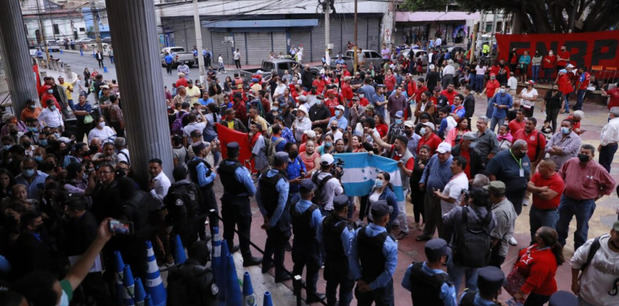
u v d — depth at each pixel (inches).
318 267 206.8
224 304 207.2
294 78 734.5
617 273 168.6
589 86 781.3
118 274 196.7
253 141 376.2
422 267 154.0
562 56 846.5
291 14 1583.4
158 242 231.3
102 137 395.2
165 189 243.6
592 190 245.1
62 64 1402.6
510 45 949.2
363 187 295.7
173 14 1696.6
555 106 559.8
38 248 179.9
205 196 259.0
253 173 393.4
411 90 664.4
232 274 199.2
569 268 253.0
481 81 911.7
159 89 265.0
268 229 226.8
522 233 296.8
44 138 376.2
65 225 194.5
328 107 503.5
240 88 693.3
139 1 243.8
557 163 327.9
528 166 264.2
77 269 116.8
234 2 1584.6
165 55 1419.8
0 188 258.2
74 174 278.2
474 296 143.3
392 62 1208.2
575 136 320.2
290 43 1603.1
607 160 365.7
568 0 887.1
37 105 518.9
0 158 328.2
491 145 308.7
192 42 1717.5
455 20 1962.4
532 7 921.5
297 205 201.9
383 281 167.2
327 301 198.8
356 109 496.4
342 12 1651.1
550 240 172.7
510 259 263.6
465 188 237.5
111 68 1501.0
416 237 288.0
